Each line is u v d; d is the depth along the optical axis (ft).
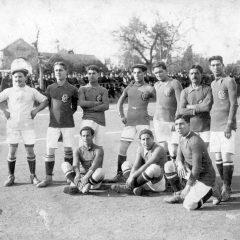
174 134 14.98
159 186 13.53
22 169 17.15
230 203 12.40
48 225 10.58
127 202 12.58
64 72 14.75
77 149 14.05
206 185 11.64
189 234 9.86
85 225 10.56
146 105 15.74
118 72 64.59
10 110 14.70
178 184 12.97
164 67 15.35
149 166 13.25
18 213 11.57
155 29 51.08
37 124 32.01
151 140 13.52
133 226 10.45
